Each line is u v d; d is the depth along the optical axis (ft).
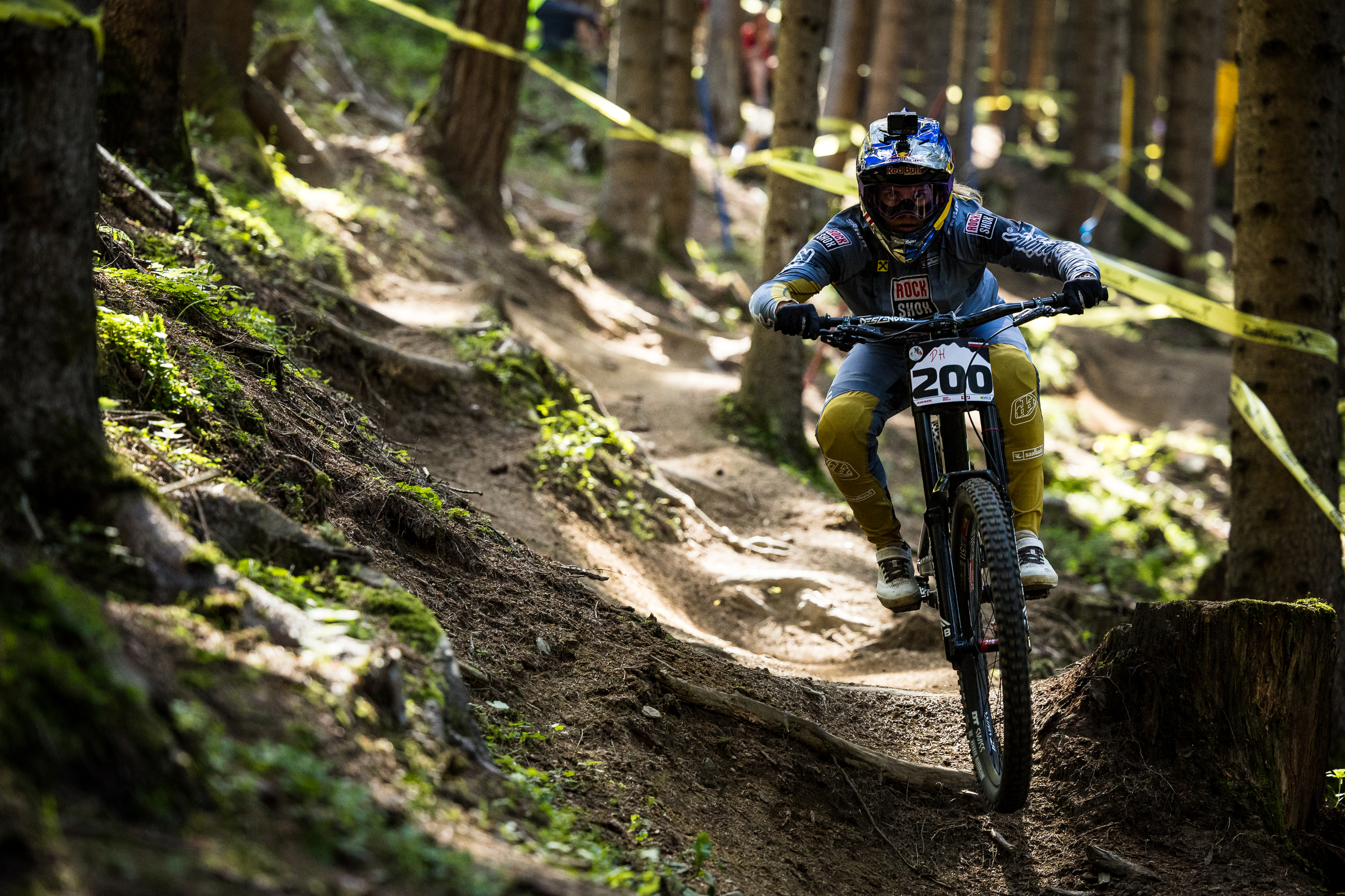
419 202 55.21
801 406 48.39
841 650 31.81
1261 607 19.66
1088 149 107.24
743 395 47.96
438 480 24.77
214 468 16.22
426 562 19.63
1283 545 28.94
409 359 32.96
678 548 35.70
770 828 17.46
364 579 15.66
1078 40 107.45
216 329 22.34
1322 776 20.13
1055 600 37.52
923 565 19.67
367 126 69.21
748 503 41.16
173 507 14.12
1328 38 28.63
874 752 19.97
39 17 11.68
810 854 17.39
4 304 12.09
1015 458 18.31
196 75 44.78
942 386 16.88
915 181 17.21
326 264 38.75
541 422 35.47
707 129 83.56
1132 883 17.85
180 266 25.81
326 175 50.67
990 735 17.78
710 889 14.60
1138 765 19.76
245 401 19.31
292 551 15.31
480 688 16.58
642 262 66.23
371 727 12.53
